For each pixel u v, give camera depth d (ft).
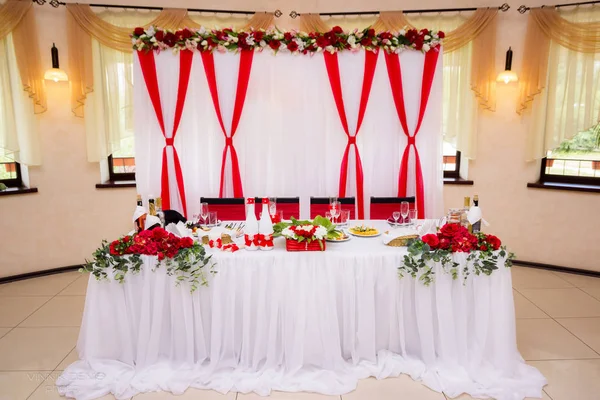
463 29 13.64
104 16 13.35
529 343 9.64
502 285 7.98
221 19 13.96
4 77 12.51
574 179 14.33
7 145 12.75
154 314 8.00
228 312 8.11
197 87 13.03
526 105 13.88
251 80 13.11
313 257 8.02
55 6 13.06
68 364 8.75
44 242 13.91
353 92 13.15
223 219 11.98
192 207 13.57
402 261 8.17
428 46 12.67
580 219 13.89
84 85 13.26
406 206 9.89
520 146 14.39
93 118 13.60
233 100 13.11
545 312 11.31
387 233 9.17
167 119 12.95
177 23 13.52
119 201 14.51
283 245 8.61
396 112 13.30
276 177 13.53
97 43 13.38
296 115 13.28
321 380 7.97
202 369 8.18
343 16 14.16
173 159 13.08
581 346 9.50
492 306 8.07
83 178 14.11
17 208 13.34
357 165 13.41
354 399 7.56
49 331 10.22
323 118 13.32
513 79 13.43
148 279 7.95
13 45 12.46
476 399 7.55
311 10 14.28
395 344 8.58
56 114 13.55
